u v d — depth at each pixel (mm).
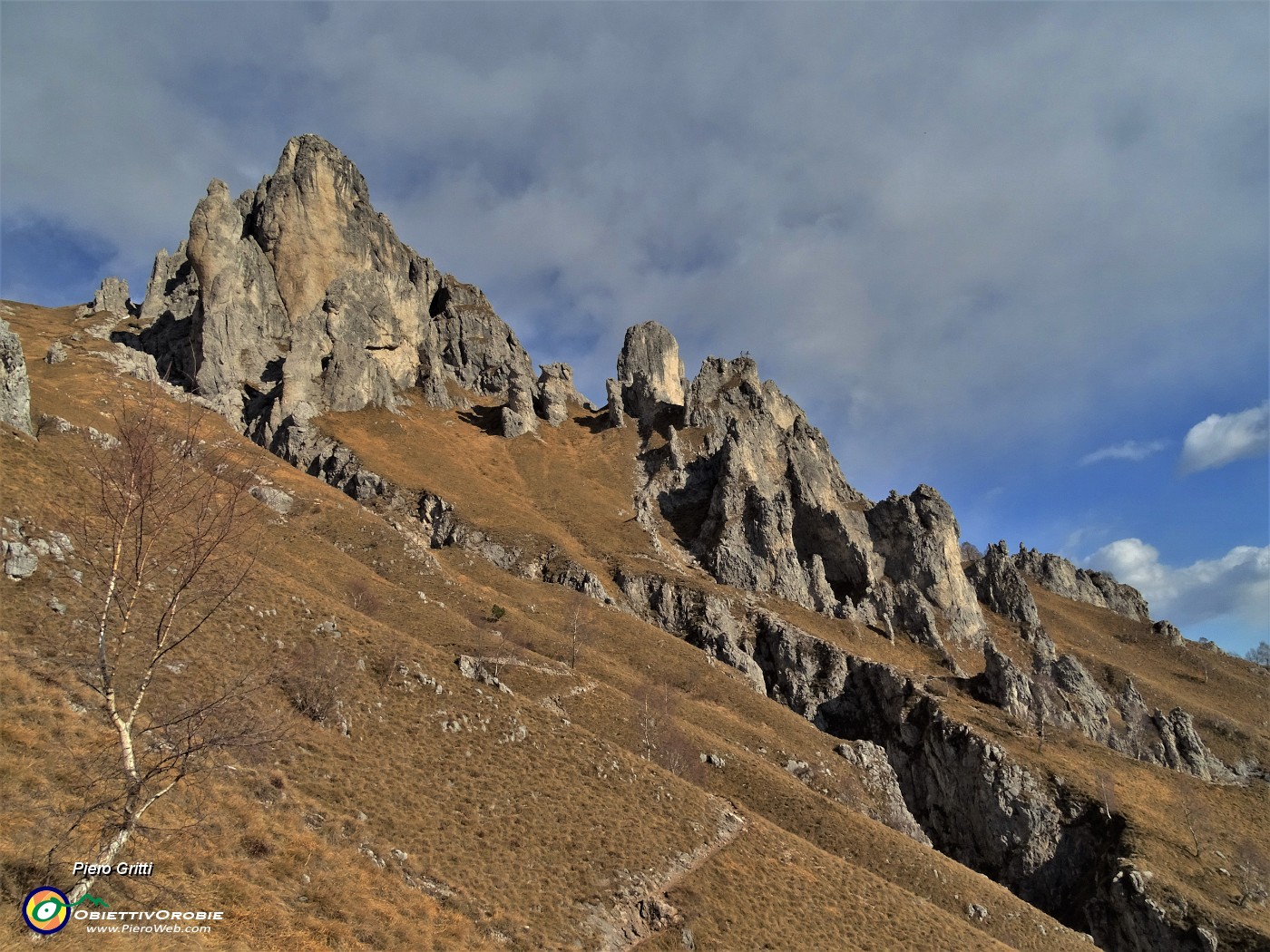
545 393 173000
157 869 17875
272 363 136875
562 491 133500
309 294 150500
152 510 17375
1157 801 75875
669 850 36188
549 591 91938
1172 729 98062
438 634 59781
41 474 36719
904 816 70750
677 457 146000
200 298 132000
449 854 28203
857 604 117375
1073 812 73688
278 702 32406
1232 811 77188
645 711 59750
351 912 20859
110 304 178250
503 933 25000
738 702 77438
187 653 30922
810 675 94562
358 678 37656
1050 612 153750
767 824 45344
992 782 77062
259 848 21391
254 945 17109
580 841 33438
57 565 30625
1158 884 61406
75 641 26906
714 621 98000
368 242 161250
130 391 89500
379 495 106625
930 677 98250
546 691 57375
